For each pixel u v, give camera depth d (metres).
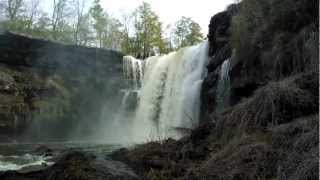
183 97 27.11
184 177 8.66
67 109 32.53
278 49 13.23
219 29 23.22
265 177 7.42
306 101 9.45
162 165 9.82
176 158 10.27
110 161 9.96
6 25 49.41
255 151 8.11
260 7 15.18
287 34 13.25
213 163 8.68
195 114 24.80
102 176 8.95
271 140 8.46
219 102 20.09
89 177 8.86
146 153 10.84
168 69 31.30
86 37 58.88
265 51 14.44
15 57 30.78
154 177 9.00
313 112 9.34
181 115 26.91
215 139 10.65
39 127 31.00
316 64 10.63
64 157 9.94
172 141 11.99
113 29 59.81
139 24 57.34
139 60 35.75
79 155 9.89
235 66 17.50
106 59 34.72
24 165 14.56
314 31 11.72
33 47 31.41
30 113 30.39
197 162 9.62
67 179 9.07
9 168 13.76
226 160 8.48
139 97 33.56
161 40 57.47
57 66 32.50
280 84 9.83
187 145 10.84
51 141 29.81
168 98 30.09
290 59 12.65
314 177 6.32
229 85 18.47
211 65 22.58
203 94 23.30
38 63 31.67
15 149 22.23
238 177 7.72
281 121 9.34
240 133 9.70
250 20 16.16
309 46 11.36
